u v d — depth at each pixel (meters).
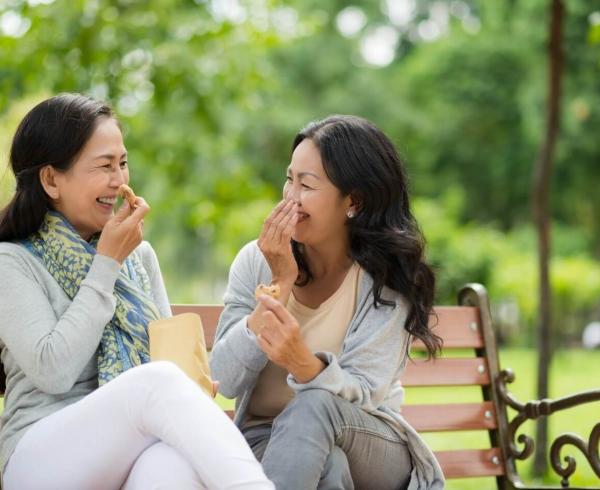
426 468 4.80
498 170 37.47
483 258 27.31
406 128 37.28
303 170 4.77
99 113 4.57
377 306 4.80
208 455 3.82
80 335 4.27
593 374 21.81
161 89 14.01
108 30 13.34
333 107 36.56
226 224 21.09
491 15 35.19
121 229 4.43
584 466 10.59
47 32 13.09
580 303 28.73
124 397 3.98
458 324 5.87
